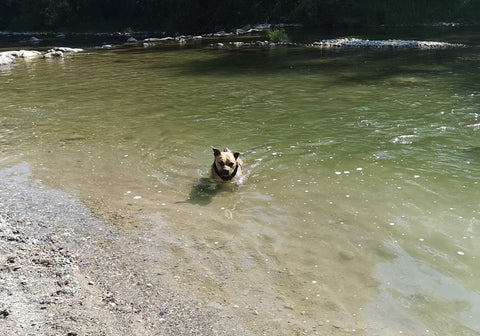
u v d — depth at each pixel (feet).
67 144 27.58
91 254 15.25
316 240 15.60
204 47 88.69
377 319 11.52
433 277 13.14
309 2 121.60
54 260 14.79
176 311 12.19
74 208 18.79
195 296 12.84
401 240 15.30
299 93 41.09
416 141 25.70
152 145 26.76
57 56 82.74
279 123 30.73
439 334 10.87
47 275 13.89
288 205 18.42
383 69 53.42
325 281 13.26
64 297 12.73
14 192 20.62
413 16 114.42
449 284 12.77
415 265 13.79
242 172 21.99
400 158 23.12
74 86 49.11
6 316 11.66
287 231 16.31
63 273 14.02
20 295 12.71
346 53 70.38
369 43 80.84
